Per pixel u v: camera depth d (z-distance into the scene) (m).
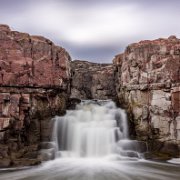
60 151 27.88
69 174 21.67
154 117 29.70
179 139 28.50
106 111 32.22
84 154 27.81
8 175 21.36
